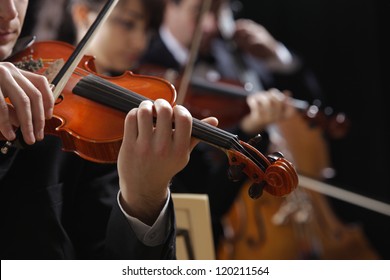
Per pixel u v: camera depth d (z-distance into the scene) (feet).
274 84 20.10
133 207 8.11
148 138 7.45
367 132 23.41
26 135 7.58
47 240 8.68
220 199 14.66
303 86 20.57
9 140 7.72
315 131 18.60
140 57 16.46
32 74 7.94
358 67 23.35
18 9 9.00
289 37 23.15
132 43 14.83
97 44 14.83
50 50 9.69
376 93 23.40
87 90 8.48
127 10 14.67
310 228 17.72
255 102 15.46
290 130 18.28
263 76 18.74
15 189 8.80
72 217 9.21
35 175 8.88
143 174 7.64
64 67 8.80
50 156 9.01
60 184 9.00
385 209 16.76
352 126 23.41
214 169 14.78
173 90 8.55
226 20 18.83
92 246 9.08
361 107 23.44
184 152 7.54
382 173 23.38
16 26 9.01
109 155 8.00
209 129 7.68
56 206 8.85
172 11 17.48
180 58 17.39
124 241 8.18
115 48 14.78
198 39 15.81
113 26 14.70
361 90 23.40
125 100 8.32
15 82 7.65
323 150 18.66
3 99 7.61
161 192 7.97
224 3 18.33
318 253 17.83
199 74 17.15
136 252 8.18
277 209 17.39
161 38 17.38
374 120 23.40
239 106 15.61
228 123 15.61
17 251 8.59
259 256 17.08
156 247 8.19
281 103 15.53
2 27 8.86
